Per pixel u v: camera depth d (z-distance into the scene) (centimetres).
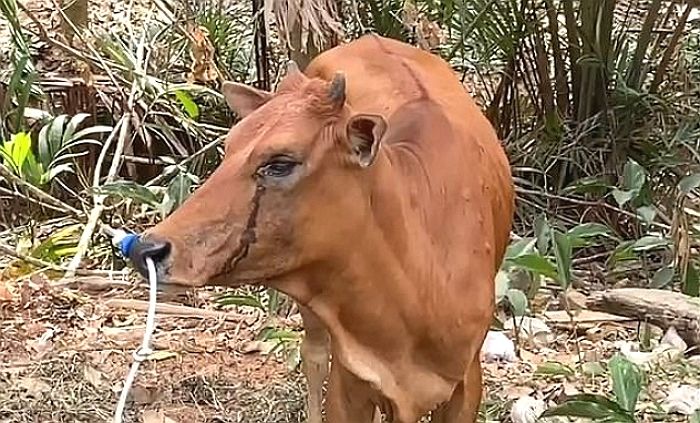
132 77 659
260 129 326
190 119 661
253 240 324
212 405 462
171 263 320
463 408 377
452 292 355
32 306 532
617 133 636
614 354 464
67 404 461
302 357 435
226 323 524
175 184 546
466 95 404
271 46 618
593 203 603
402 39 607
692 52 689
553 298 539
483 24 630
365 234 335
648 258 600
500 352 490
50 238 595
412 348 353
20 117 630
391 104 380
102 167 692
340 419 369
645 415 448
